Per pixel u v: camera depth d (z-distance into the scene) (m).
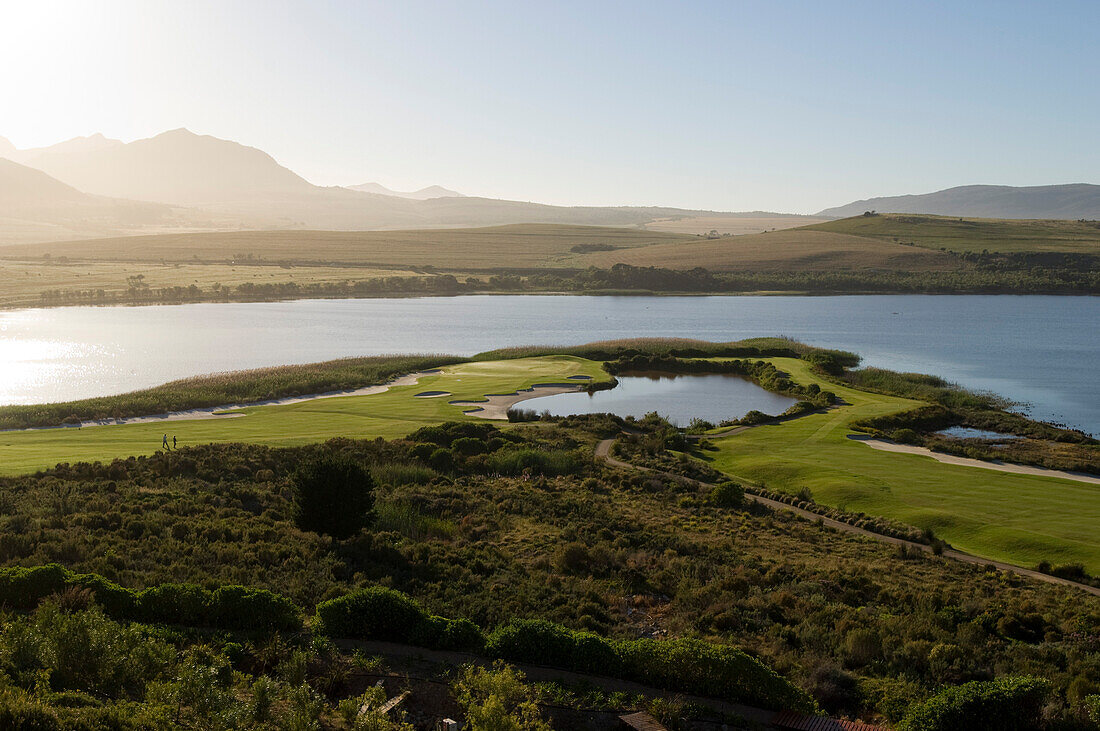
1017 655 26.22
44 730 15.73
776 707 21.41
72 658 19.70
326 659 22.67
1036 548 44.84
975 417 90.56
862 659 25.28
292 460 57.81
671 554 38.66
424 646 24.02
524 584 31.61
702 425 85.56
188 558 32.03
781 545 43.09
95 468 52.00
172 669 20.42
